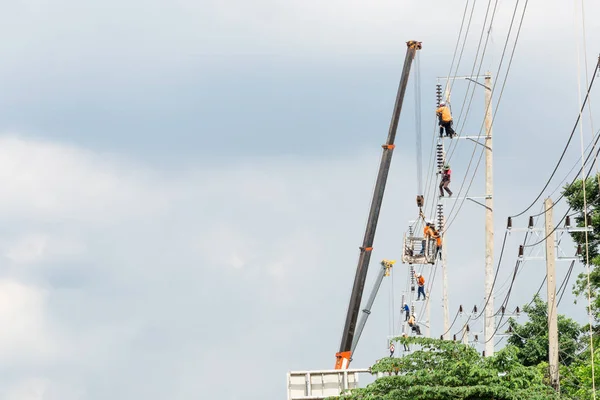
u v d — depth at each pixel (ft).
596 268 366.63
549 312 270.46
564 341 397.39
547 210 272.92
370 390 244.63
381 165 328.90
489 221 331.77
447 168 349.41
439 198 352.69
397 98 327.67
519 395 235.40
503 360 243.40
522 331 418.31
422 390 234.17
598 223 371.35
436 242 395.75
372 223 328.49
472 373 236.02
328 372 301.22
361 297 330.34
